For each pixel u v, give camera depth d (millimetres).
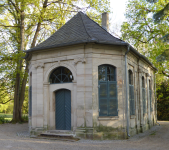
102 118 10336
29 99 14109
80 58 10570
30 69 13734
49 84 11688
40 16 18062
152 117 18203
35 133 11367
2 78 21250
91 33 11430
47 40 12430
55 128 11500
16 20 20469
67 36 11812
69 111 11297
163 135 12094
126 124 10836
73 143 9070
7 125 17578
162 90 25906
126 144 9062
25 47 22141
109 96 10695
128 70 12242
